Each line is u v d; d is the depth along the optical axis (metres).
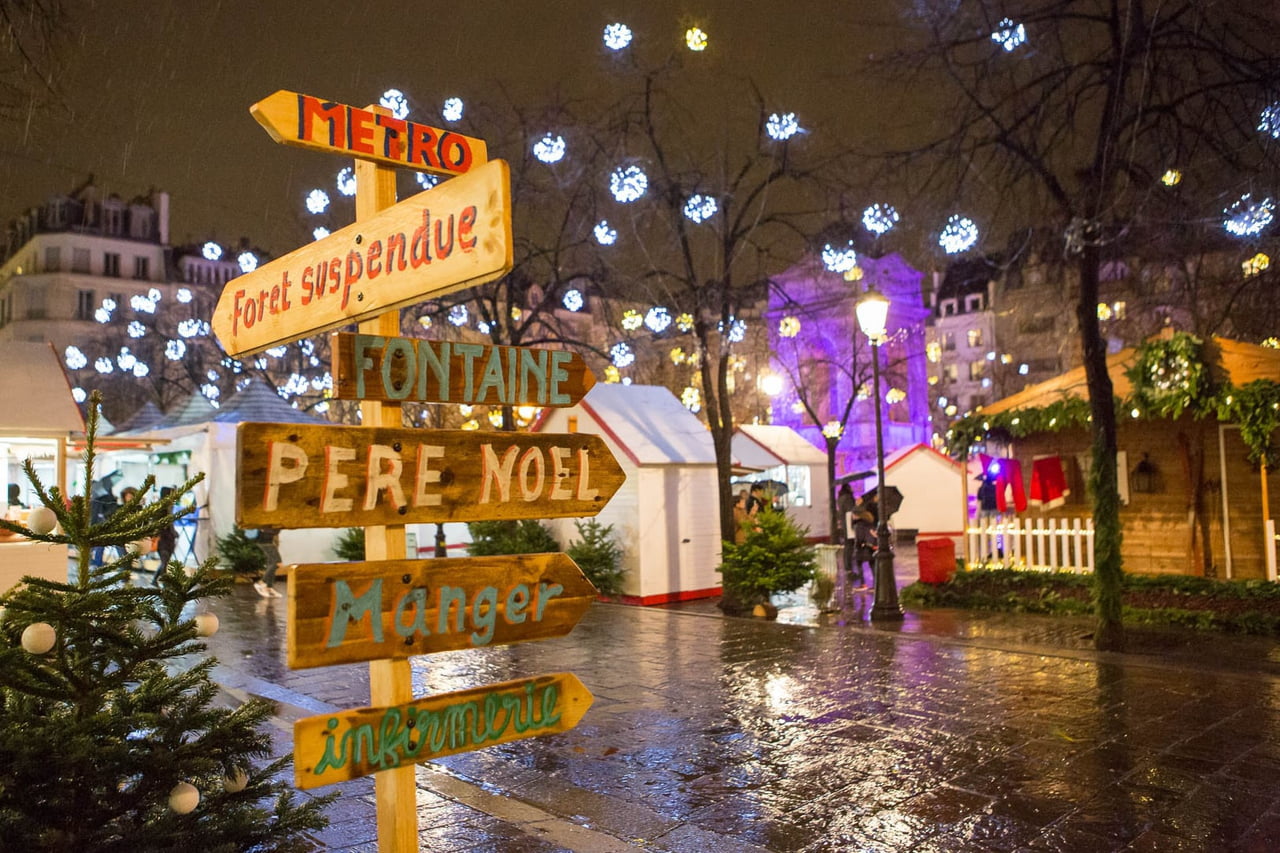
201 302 41.44
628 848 5.17
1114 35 10.08
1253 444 12.74
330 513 2.74
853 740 7.22
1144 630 11.74
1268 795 5.82
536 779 6.48
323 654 2.69
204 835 3.87
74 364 24.97
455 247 2.80
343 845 5.07
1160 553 14.49
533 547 17.17
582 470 3.30
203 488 19.20
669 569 16.44
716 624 13.35
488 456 3.08
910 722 7.68
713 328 16.20
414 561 2.89
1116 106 10.16
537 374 3.23
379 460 2.84
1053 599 13.46
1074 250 10.86
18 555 9.09
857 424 45.94
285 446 2.66
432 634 2.92
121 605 3.83
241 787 4.10
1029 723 7.57
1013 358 48.34
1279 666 9.49
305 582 2.66
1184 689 8.63
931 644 11.25
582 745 7.28
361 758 2.79
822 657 10.61
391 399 2.89
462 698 3.01
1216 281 14.18
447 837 5.33
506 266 2.63
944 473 28.16
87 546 3.74
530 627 3.15
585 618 14.12
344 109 3.12
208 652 11.34
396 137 3.24
